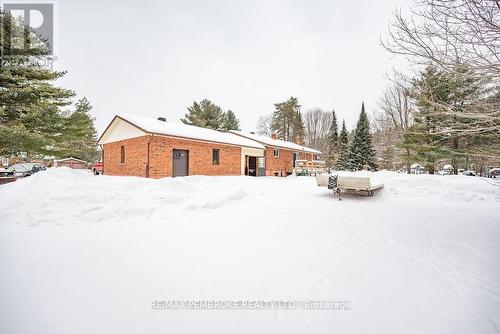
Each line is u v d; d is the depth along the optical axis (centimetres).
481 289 251
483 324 193
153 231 431
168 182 734
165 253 329
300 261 310
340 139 3769
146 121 1448
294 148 2516
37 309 203
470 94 357
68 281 250
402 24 351
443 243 391
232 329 184
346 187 820
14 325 182
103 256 316
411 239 409
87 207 528
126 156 1440
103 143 1725
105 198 576
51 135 1570
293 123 4412
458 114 335
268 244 371
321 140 5134
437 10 315
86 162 3872
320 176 900
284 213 587
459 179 918
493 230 463
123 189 647
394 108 1647
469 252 354
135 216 523
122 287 240
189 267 287
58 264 290
